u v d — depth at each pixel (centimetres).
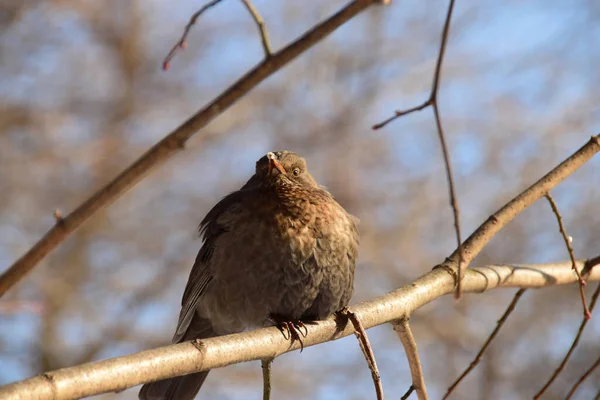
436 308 1550
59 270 1580
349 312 666
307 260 752
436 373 1513
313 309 773
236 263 761
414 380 689
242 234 762
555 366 1484
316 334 667
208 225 815
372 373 654
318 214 765
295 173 793
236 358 591
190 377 801
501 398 1486
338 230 770
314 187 800
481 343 1523
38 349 1508
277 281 755
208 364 559
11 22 1758
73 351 1511
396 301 680
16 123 1712
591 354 1481
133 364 503
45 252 383
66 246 1605
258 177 830
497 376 1499
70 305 1541
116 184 388
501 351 1520
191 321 817
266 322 777
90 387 473
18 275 379
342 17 392
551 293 1541
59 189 1678
